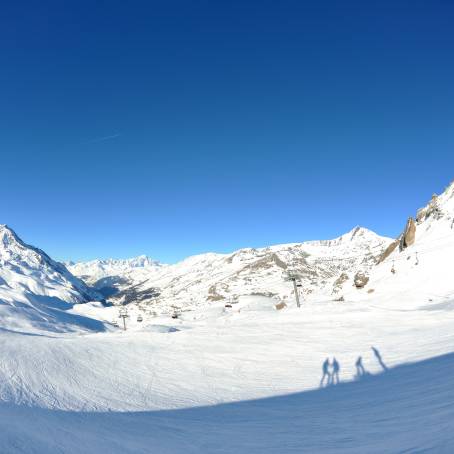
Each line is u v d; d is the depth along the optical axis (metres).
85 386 15.42
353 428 9.24
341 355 20.44
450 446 6.23
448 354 16.66
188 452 8.16
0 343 19.75
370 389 13.49
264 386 16.42
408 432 7.93
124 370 18.39
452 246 60.38
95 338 24.77
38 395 13.37
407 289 54.91
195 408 13.26
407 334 23.69
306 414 11.45
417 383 12.83
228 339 25.00
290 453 7.92
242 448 8.47
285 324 29.91
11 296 157.62
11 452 6.66
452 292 47.50
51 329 108.31
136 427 10.38
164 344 23.75
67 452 7.27
